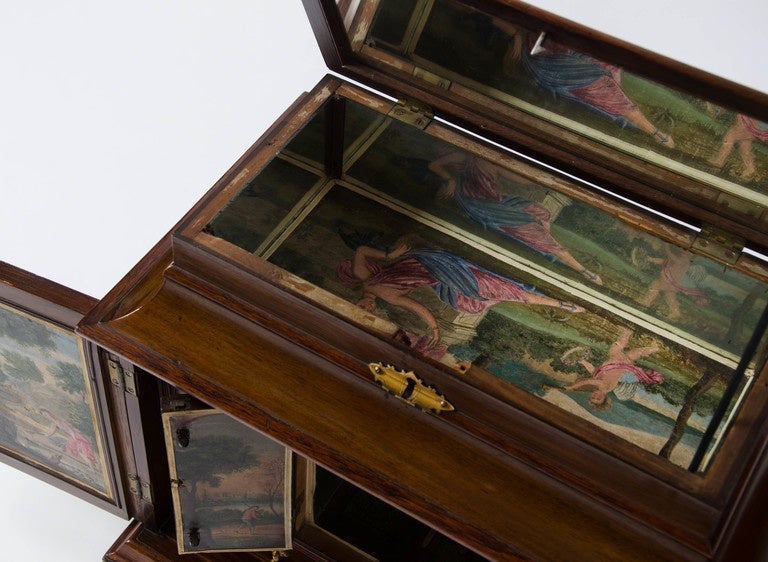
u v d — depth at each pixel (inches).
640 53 52.9
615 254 60.2
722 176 57.2
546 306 61.2
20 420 62.6
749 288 58.0
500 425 54.2
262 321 55.7
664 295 60.2
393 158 61.2
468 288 61.4
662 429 58.2
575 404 58.9
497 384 53.9
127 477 61.8
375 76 59.6
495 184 60.5
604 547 53.5
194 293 56.3
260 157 57.4
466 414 54.5
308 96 59.3
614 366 59.9
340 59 59.6
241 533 61.1
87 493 64.3
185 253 55.9
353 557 62.7
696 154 57.0
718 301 59.0
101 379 58.2
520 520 53.9
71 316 56.8
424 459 54.7
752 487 51.9
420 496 54.3
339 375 55.4
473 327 60.6
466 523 54.0
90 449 61.7
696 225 58.6
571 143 58.9
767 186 56.7
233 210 57.1
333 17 57.8
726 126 55.3
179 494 59.4
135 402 58.3
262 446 57.6
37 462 64.5
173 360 56.0
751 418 53.5
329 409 55.3
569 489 53.8
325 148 60.9
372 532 63.3
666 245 58.8
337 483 64.3
